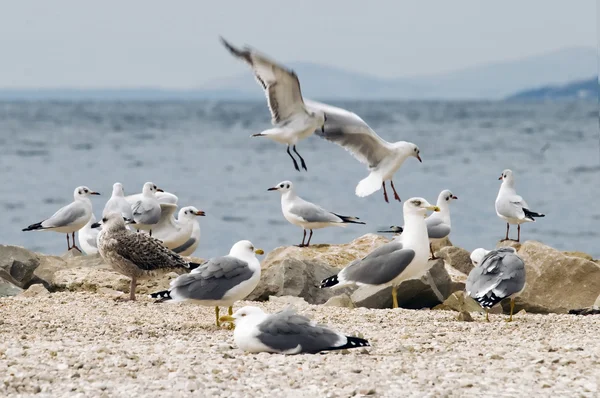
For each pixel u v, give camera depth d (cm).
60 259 1927
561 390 957
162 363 1070
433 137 9500
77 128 11756
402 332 1310
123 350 1138
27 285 1831
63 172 5753
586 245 3494
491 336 1288
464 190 4838
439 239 2159
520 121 13888
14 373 1009
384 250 1562
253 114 18412
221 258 1346
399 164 2005
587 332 1328
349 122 1938
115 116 16638
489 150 7538
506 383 986
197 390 946
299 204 2225
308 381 988
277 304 1588
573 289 1803
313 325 1136
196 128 12131
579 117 15538
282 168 6141
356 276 1561
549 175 5603
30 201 4406
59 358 1088
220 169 6088
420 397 921
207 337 1268
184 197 4662
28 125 12512
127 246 1586
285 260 1770
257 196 4716
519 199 2316
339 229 3756
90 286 1720
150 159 6838
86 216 2217
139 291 1702
